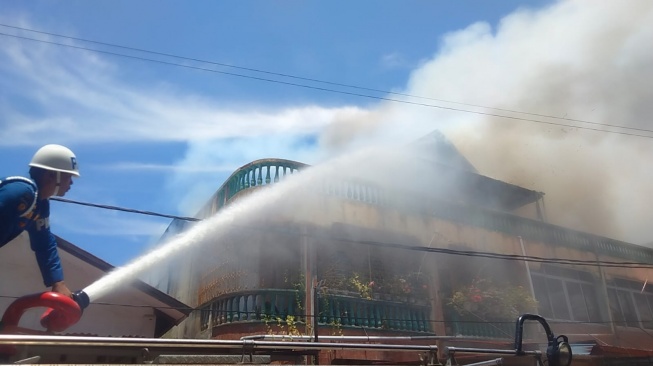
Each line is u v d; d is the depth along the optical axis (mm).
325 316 11508
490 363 5027
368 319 12086
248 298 11281
